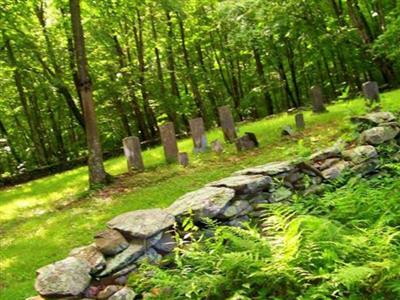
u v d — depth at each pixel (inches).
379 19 969.5
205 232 209.3
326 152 289.6
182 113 1052.5
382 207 213.9
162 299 174.1
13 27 695.1
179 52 1193.4
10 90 992.9
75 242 340.8
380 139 307.4
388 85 946.7
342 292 157.8
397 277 153.5
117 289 177.0
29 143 1135.0
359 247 167.0
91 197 465.7
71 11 502.6
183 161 506.0
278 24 863.7
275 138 538.6
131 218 199.5
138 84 975.0
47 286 170.2
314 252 166.1
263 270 161.5
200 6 1080.8
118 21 854.5
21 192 591.8
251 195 238.2
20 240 368.8
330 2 974.4
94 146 503.2
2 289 278.7
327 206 236.4
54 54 829.2
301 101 1342.3
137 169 534.3
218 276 168.2
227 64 1328.7
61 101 1016.9
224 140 591.8
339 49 1008.2
